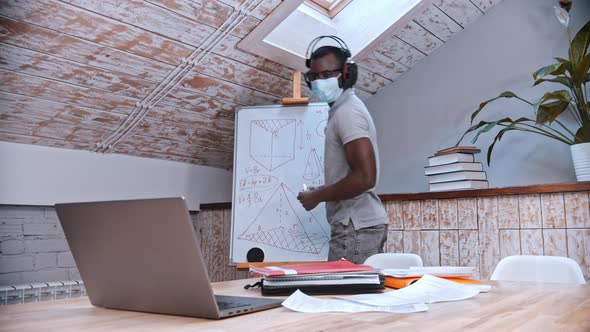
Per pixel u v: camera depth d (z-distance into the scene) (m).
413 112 3.57
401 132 3.62
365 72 3.47
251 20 2.60
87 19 2.28
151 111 2.99
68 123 2.84
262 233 2.78
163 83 2.81
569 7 2.64
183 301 0.71
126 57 2.56
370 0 3.16
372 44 3.16
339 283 0.98
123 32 2.41
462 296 0.90
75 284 2.88
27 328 0.64
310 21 3.06
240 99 3.19
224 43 2.69
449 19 3.25
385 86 3.72
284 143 2.89
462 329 0.62
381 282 1.00
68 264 3.04
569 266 1.49
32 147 2.86
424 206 2.84
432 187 2.93
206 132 3.39
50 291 2.78
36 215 2.92
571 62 2.59
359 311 0.75
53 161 2.94
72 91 2.65
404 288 0.96
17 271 2.82
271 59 2.92
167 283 0.72
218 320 0.69
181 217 0.67
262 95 3.23
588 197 2.32
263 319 0.70
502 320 0.68
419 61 3.58
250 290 1.11
